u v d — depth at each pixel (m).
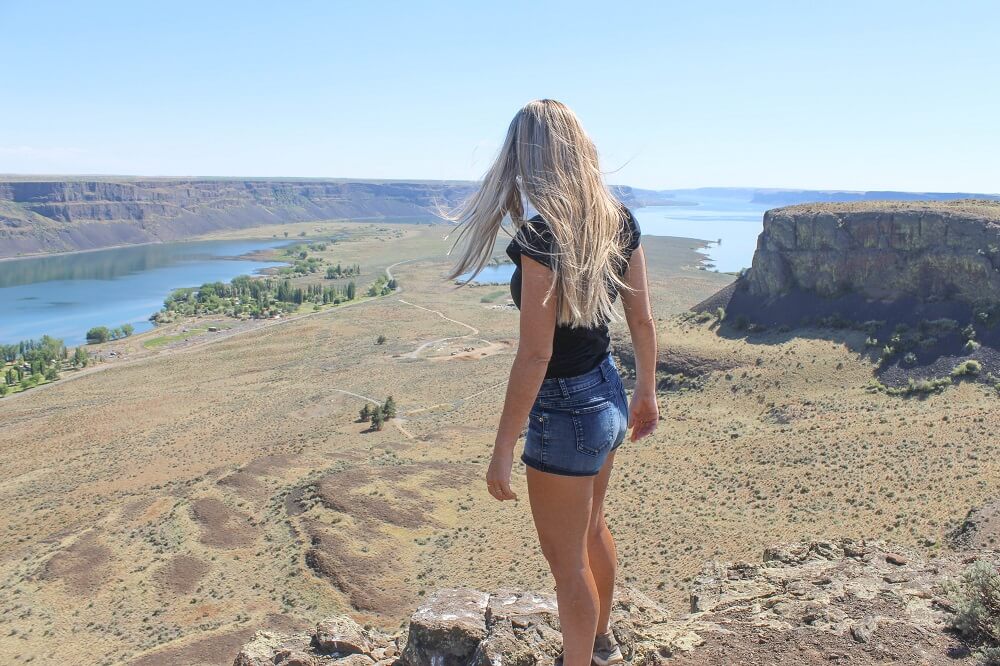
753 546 34.50
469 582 35.84
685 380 79.88
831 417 61.06
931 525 32.28
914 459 42.28
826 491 40.19
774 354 79.06
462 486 50.59
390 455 60.41
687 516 40.06
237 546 44.16
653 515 41.03
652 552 36.19
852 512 36.53
